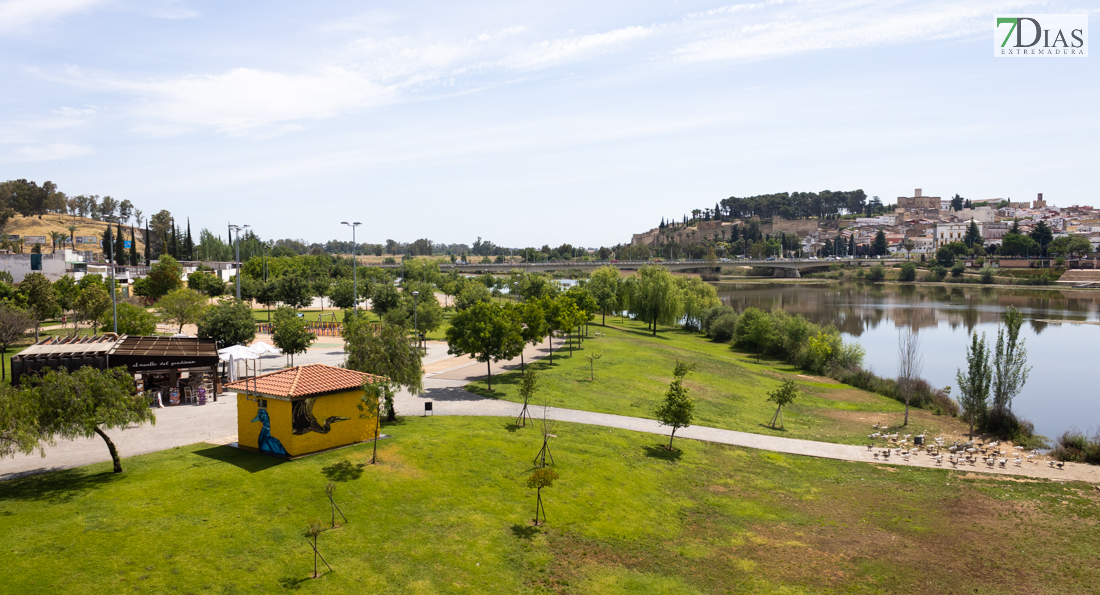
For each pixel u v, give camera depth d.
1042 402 61.00
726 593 20.59
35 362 35.53
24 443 21.31
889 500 30.38
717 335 95.88
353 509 22.47
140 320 59.00
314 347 68.00
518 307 54.00
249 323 55.50
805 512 28.38
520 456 30.00
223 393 42.66
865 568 23.14
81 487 22.61
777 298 172.50
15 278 103.31
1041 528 27.39
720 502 28.45
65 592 16.06
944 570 23.30
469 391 44.97
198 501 21.84
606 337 83.06
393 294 83.69
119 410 23.91
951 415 52.03
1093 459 38.03
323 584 17.94
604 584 20.12
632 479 29.38
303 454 27.17
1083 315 130.50
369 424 30.08
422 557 20.09
